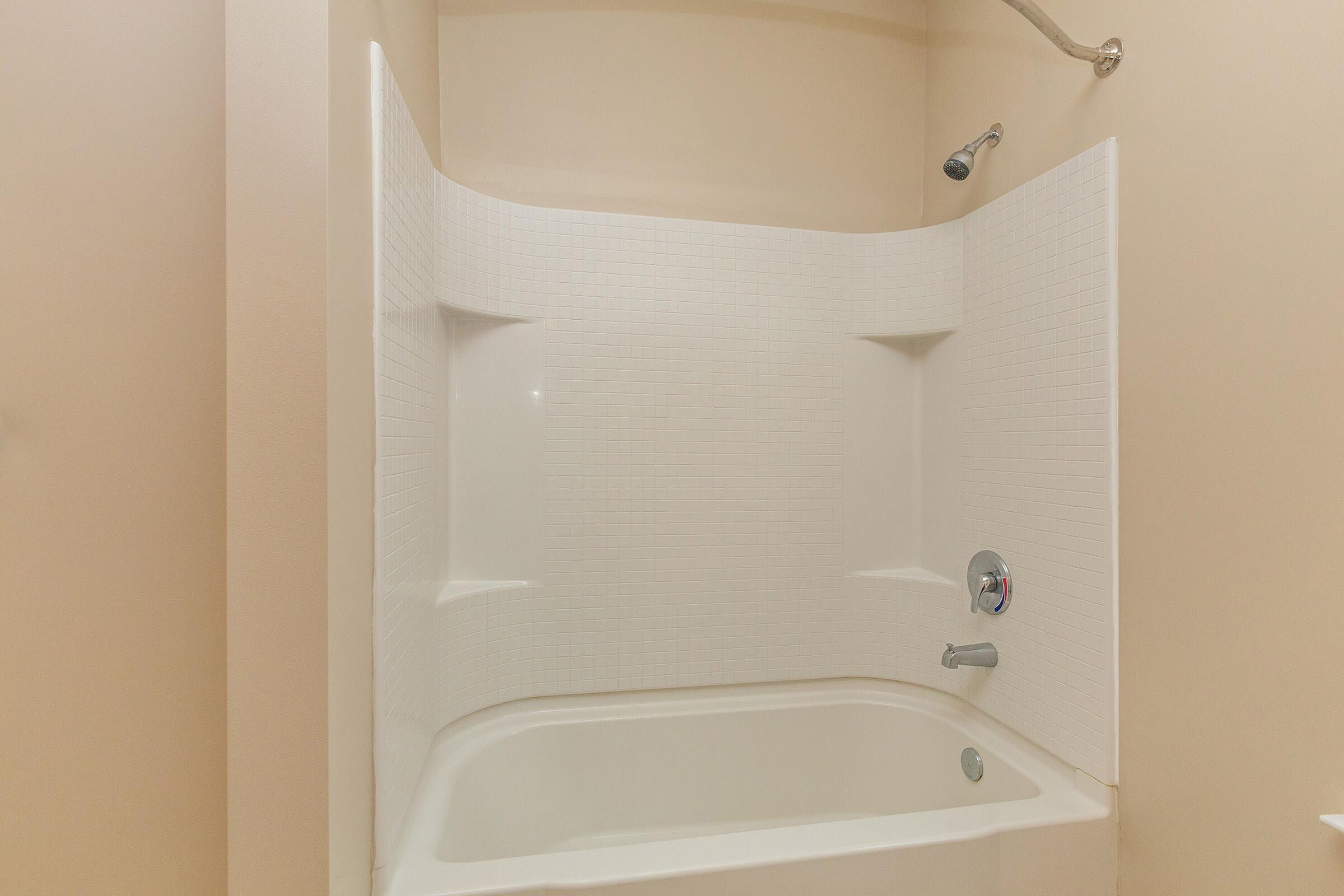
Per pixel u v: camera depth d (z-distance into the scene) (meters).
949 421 1.96
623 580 1.94
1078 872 1.37
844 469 2.08
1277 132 1.07
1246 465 1.12
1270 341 1.08
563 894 1.15
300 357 0.89
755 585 2.02
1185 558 1.23
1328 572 1.00
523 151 1.92
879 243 2.06
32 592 0.93
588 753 1.88
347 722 0.98
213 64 0.97
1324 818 0.98
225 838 0.97
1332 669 1.00
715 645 2.00
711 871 1.19
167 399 0.96
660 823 1.91
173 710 0.96
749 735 1.98
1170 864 1.26
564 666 1.91
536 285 1.87
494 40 1.91
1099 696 1.42
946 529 1.98
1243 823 1.13
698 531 1.98
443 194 1.66
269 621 0.89
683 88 2.03
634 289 1.94
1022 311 1.66
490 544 1.87
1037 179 1.61
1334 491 0.99
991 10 1.83
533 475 1.89
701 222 1.99
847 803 2.01
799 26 2.11
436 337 1.65
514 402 1.88
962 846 1.30
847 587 2.08
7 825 0.93
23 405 0.93
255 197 0.89
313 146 0.89
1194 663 1.22
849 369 2.08
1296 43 1.04
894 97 2.17
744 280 2.01
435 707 1.62
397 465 1.25
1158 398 1.29
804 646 2.05
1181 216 1.24
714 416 1.99
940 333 1.97
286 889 0.89
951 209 2.01
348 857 0.98
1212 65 1.18
